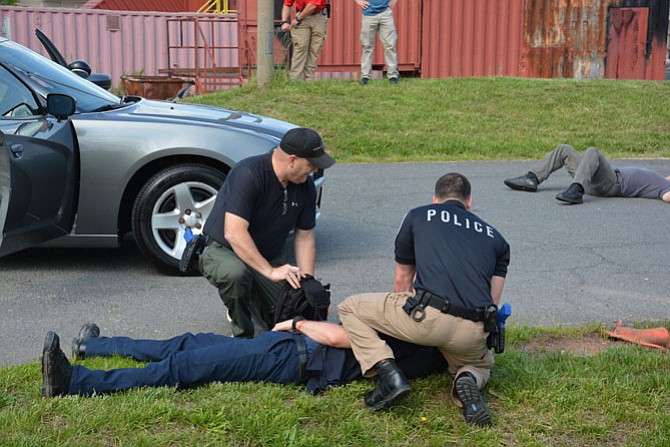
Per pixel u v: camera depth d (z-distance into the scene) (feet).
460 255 12.21
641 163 33.94
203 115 20.90
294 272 13.65
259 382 12.51
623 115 40.96
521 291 18.44
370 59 44.27
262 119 21.71
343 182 30.14
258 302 15.07
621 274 19.71
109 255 21.25
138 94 49.29
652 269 20.11
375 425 11.44
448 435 11.30
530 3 55.06
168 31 58.34
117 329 15.98
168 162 19.27
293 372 12.46
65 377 11.81
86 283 18.86
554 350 14.53
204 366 12.29
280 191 14.29
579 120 40.14
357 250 21.67
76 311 16.96
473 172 31.83
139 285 18.76
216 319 16.63
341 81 44.96
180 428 11.21
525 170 32.24
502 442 11.16
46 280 19.04
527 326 15.72
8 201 16.79
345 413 11.66
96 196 18.89
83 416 11.21
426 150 35.88
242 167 14.21
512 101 42.57
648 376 12.90
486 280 12.17
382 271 19.88
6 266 20.12
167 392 12.00
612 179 27.12
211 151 18.88
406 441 11.12
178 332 15.87
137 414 11.27
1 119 18.21
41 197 17.87
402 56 55.01
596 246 21.99
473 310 11.87
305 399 11.96
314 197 14.88
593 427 11.42
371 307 12.26
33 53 21.15
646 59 56.24
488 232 12.63
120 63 61.26
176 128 19.10
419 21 54.65
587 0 55.36
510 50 55.57
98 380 11.97
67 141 18.52
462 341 11.85
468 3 54.80
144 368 12.24
